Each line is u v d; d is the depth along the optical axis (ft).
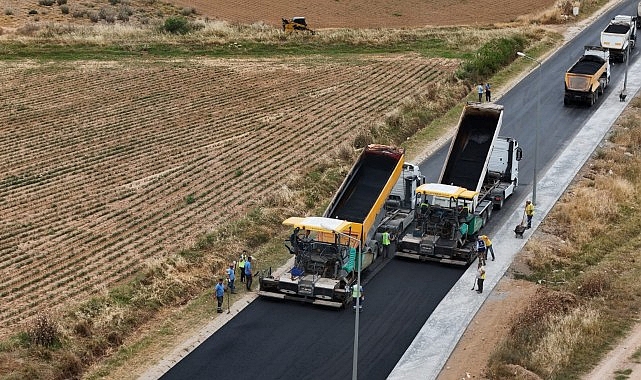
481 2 374.63
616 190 183.21
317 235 139.33
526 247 157.28
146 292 136.36
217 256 150.20
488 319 133.08
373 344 125.49
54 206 172.96
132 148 206.08
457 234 150.51
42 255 151.02
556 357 119.85
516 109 232.73
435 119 226.79
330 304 134.31
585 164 197.16
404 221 159.12
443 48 290.56
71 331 124.26
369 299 138.51
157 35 296.30
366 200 154.30
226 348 124.26
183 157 199.62
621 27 279.08
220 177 187.11
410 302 137.59
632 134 213.46
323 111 230.07
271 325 130.52
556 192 181.37
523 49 287.07
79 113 231.09
